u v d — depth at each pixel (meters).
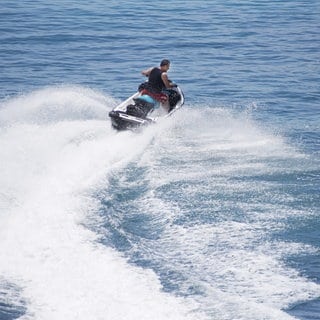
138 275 37.53
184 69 96.56
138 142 59.47
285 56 105.19
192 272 38.50
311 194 49.78
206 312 34.41
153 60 101.38
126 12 137.50
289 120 73.44
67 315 33.62
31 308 34.12
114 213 45.44
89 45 109.62
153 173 52.78
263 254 40.88
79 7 141.38
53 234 41.62
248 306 35.09
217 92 85.19
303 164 56.56
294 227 44.41
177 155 57.56
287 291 37.00
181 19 132.12
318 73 95.25
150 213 45.91
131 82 89.00
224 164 55.91
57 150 56.78
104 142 58.97
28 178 50.53
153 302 35.00
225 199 48.47
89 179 50.62
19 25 122.00
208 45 111.69
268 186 51.16
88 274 37.34
